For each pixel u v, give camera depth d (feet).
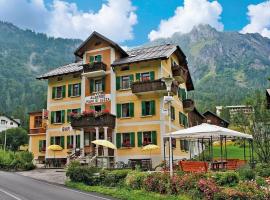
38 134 146.61
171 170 62.13
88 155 119.14
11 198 54.03
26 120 418.72
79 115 120.37
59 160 131.64
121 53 130.00
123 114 121.39
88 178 72.84
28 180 81.56
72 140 130.82
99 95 125.59
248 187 50.98
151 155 113.50
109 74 124.88
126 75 122.93
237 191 49.11
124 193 60.34
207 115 206.28
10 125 371.76
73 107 132.98
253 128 96.58
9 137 287.48
